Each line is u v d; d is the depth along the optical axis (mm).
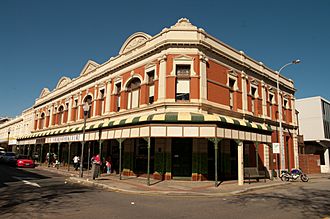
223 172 19844
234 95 22312
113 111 24078
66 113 33594
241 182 16656
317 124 38812
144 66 21359
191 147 18734
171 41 19219
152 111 19484
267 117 26000
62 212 8328
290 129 30344
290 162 29312
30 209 8688
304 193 13844
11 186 14211
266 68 27297
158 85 19453
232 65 22406
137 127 17078
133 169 20938
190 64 19141
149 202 10617
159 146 18875
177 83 19297
